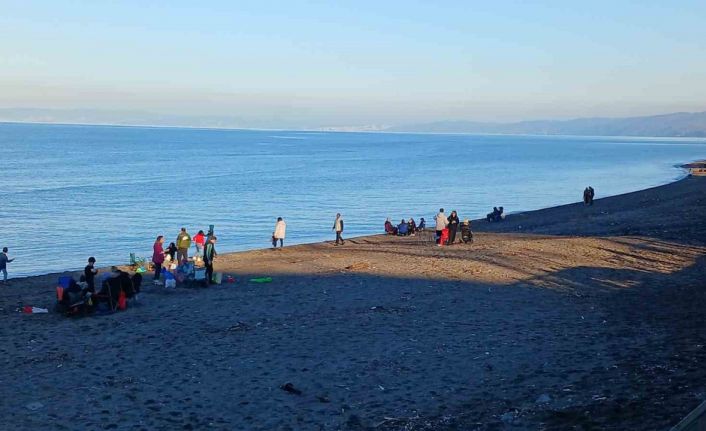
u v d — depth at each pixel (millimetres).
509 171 117938
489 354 16172
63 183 81562
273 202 65438
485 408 12570
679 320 18969
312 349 16766
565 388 13445
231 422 12250
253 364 15609
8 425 11945
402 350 16609
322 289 24078
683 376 13516
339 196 71938
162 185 80875
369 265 29000
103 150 170375
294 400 13344
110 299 20828
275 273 27516
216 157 150625
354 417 12391
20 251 39250
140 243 42188
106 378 14609
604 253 31766
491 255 31406
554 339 17406
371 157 163625
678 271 27141
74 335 18094
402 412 12570
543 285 24672
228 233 46844
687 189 69000
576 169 124812
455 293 23281
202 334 18156
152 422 12219
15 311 21000
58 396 13477
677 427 8680
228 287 24656
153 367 15391
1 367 15305
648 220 44969
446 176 103812
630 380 13586
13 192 70125
